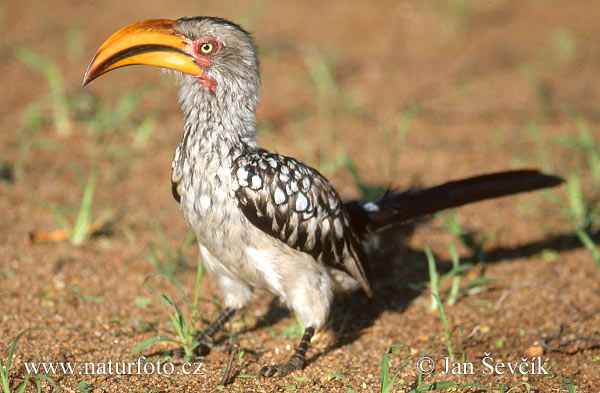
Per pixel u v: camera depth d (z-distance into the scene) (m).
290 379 10.10
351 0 30.23
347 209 11.48
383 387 9.12
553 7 29.61
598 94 22.17
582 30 27.00
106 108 19.59
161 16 27.09
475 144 19.19
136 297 12.27
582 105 21.33
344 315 12.19
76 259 13.45
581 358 10.73
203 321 11.55
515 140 19.31
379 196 14.99
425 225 15.20
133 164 17.72
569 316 11.85
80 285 12.54
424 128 20.16
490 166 17.84
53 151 18.09
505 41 26.22
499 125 20.25
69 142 18.62
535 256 13.97
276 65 24.25
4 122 19.39
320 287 10.47
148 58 9.82
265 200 9.70
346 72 23.72
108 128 19.31
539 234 14.86
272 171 9.77
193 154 9.79
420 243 14.52
